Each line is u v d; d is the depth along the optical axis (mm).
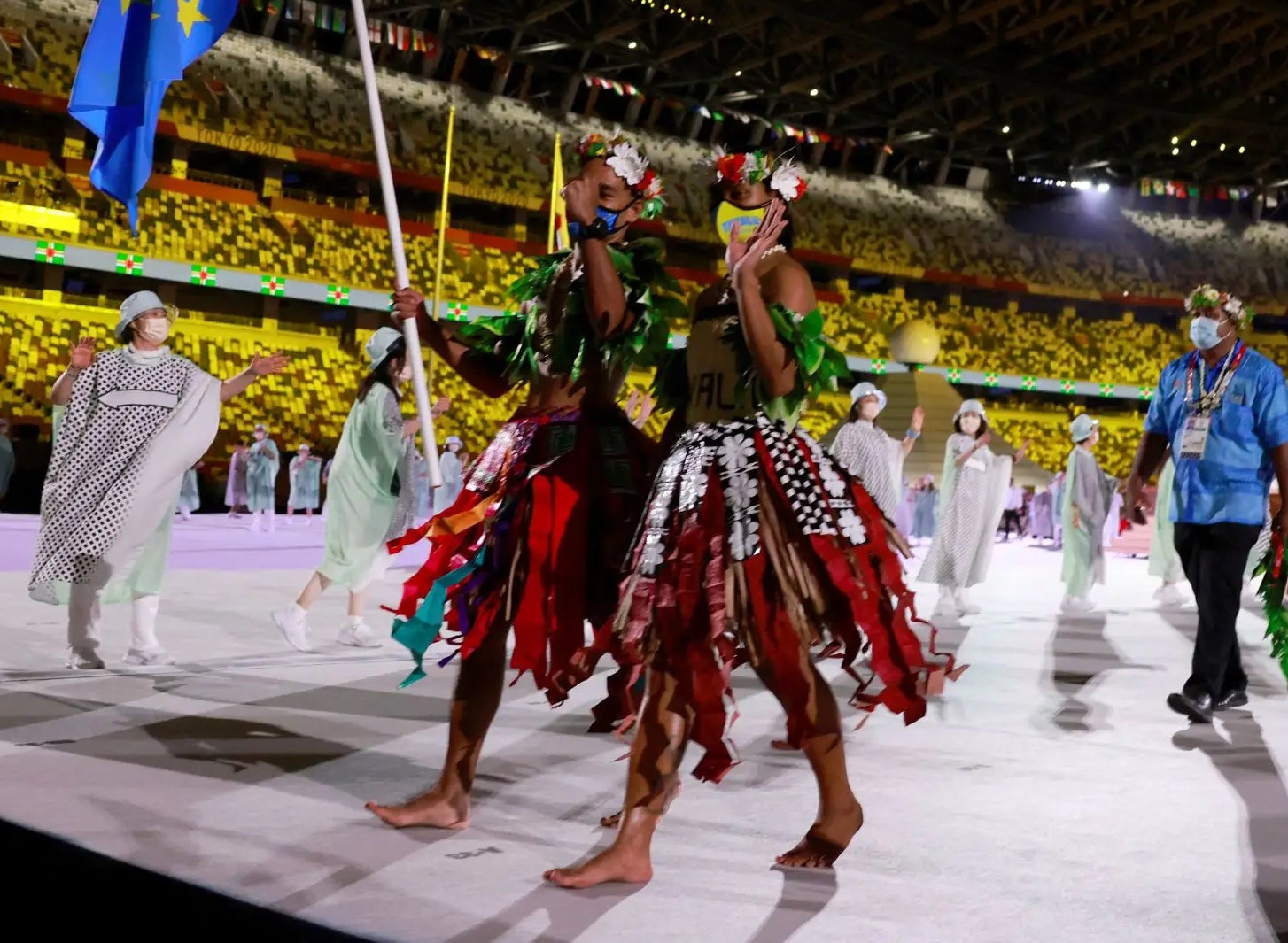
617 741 4461
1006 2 31812
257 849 2980
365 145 33312
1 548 13656
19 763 3807
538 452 3305
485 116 35875
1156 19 33844
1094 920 2660
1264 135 41875
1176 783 4062
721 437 2965
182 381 5777
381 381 6746
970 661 7121
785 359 2912
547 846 3125
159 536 5824
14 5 29750
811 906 2701
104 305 30984
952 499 9797
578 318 3289
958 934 2545
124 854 2893
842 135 40875
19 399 26672
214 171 33719
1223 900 2822
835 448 9336
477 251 34875
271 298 32688
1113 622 9656
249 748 4133
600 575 3240
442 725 4629
